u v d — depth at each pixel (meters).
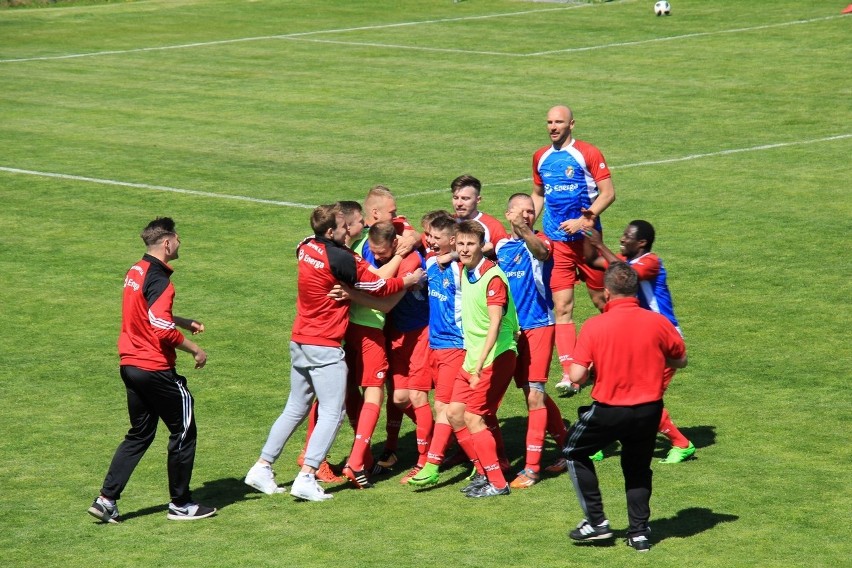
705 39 69.56
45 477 18.12
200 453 19.17
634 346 14.52
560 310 22.00
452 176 39.84
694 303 26.41
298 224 34.47
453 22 80.88
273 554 15.22
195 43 74.12
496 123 49.06
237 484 17.97
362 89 57.78
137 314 16.11
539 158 21.98
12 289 28.81
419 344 18.17
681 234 32.09
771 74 58.22
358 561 14.91
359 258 17.36
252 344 24.72
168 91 58.22
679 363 14.96
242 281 29.17
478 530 15.90
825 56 62.41
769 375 21.92
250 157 43.66
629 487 14.98
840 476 17.31
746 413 20.11
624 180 38.69
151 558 15.19
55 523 16.42
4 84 60.34
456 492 17.58
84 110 53.62
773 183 37.69
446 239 17.27
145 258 16.41
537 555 14.96
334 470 18.72
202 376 22.84
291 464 18.91
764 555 14.77
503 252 17.92
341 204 17.97
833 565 14.44
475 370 16.77
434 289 17.45
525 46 69.94
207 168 41.97
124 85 60.12
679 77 58.56
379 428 20.81
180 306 27.25
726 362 22.70
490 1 91.19
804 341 23.70
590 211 19.23
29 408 21.27
